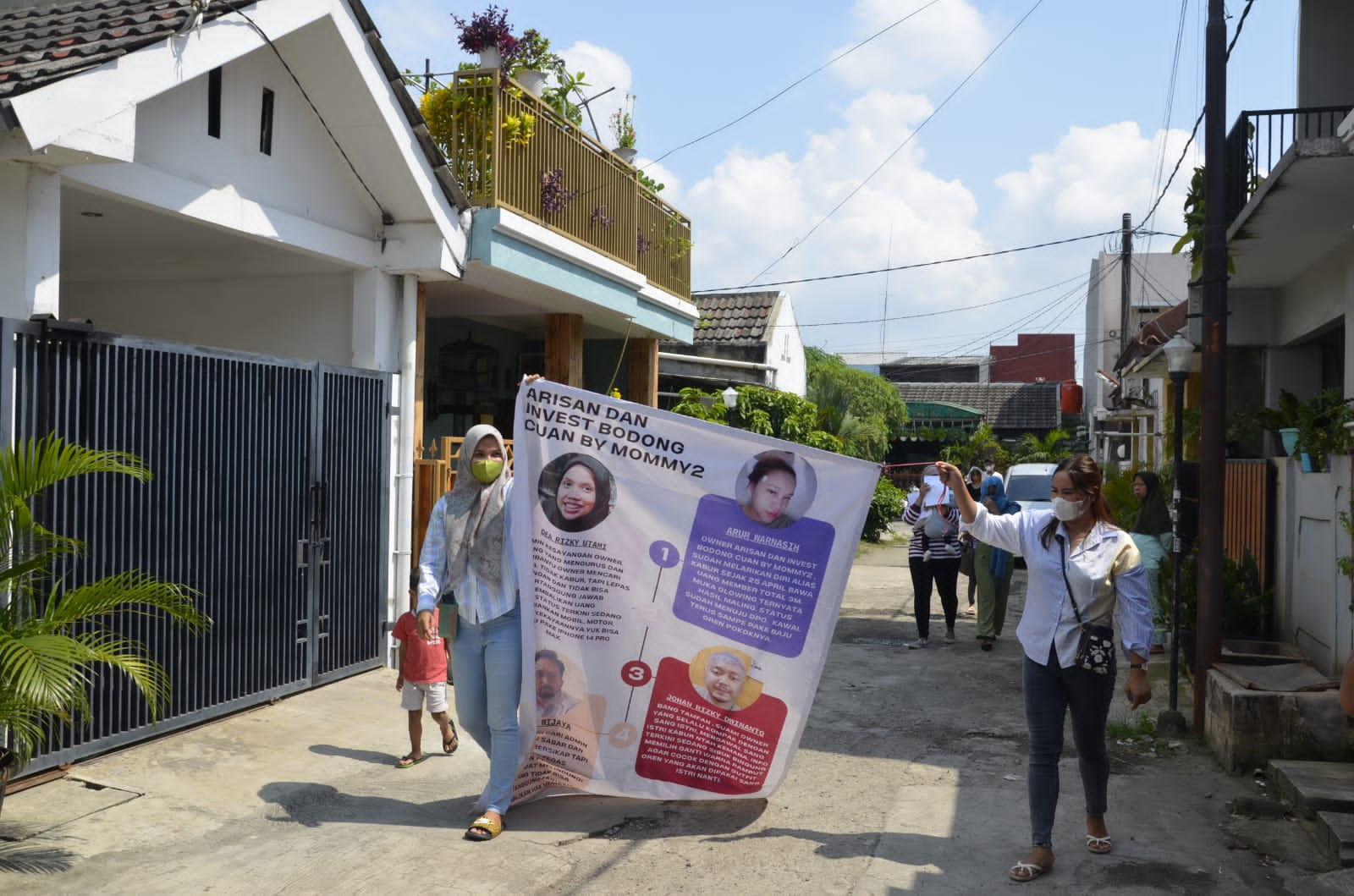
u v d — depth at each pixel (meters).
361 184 8.13
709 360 20.30
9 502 4.58
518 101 9.22
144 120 6.20
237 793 5.57
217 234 7.31
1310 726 6.09
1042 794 4.75
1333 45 10.28
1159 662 9.48
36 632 4.53
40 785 5.48
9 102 4.89
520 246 9.30
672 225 13.30
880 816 5.51
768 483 5.48
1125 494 12.00
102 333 5.73
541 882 4.58
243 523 6.86
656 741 5.56
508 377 14.20
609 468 5.47
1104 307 34.59
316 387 7.54
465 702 5.36
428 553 5.36
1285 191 8.31
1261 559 9.12
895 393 36.44
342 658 7.88
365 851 4.88
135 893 4.35
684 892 4.52
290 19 6.62
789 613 5.51
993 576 10.23
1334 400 7.58
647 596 5.50
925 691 8.50
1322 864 4.83
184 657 6.42
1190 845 5.07
